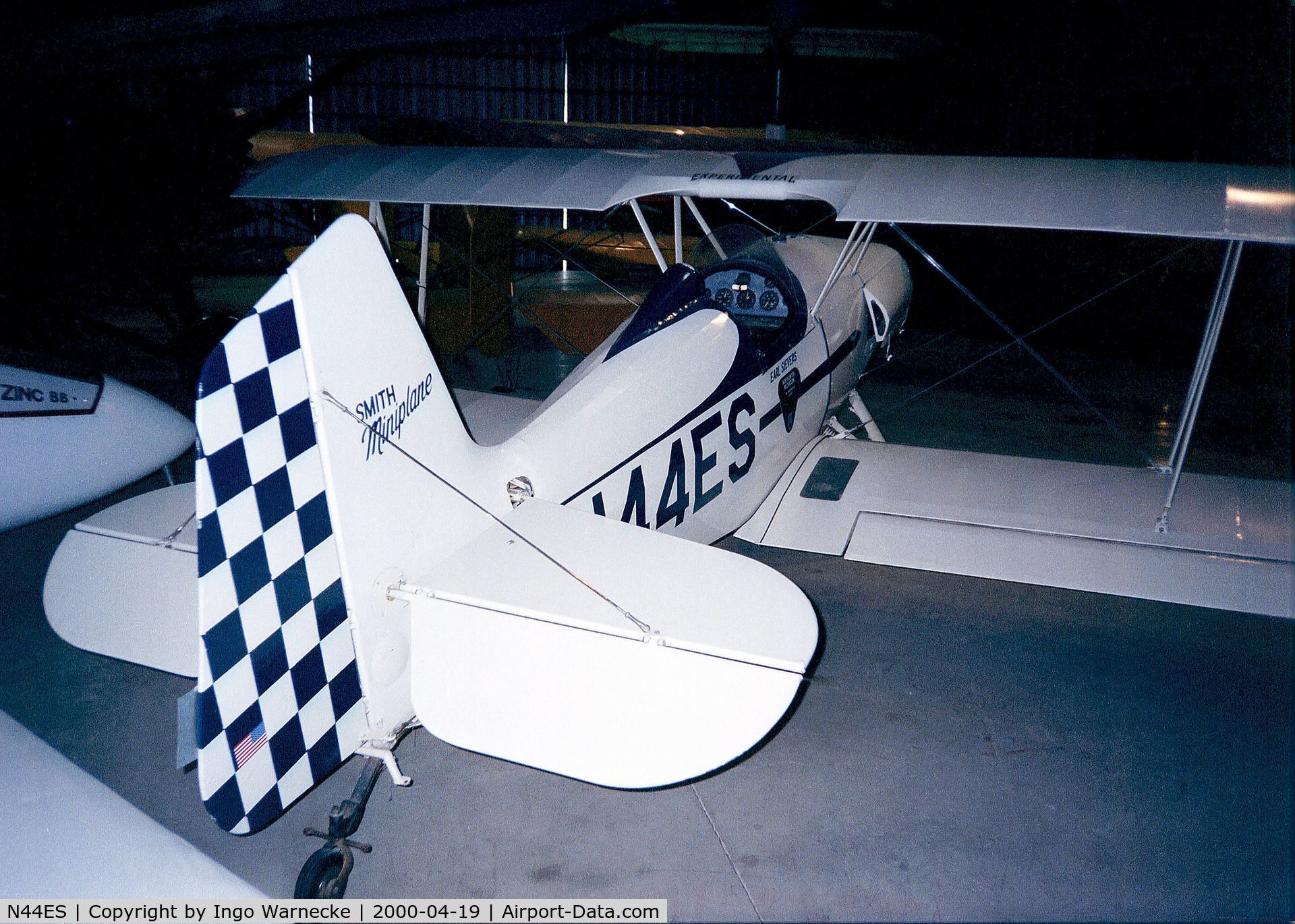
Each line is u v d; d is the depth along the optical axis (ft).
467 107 64.59
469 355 29.27
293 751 7.12
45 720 11.50
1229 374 29.99
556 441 9.61
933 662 13.19
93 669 12.73
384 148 15.72
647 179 12.95
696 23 47.62
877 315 17.01
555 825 9.82
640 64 66.08
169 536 9.80
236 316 22.24
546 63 65.05
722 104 67.05
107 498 18.29
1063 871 9.11
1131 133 48.67
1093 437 23.09
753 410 12.57
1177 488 12.91
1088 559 11.56
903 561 12.17
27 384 14.64
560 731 6.66
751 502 13.07
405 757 11.05
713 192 12.51
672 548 8.32
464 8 15.72
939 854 9.36
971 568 11.84
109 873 6.19
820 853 9.38
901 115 62.54
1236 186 11.08
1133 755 11.03
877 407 25.75
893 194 11.40
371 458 7.37
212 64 17.90
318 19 16.12
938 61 59.06
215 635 6.43
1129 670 13.03
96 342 29.04
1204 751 11.11
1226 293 11.02
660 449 10.89
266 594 6.72
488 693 6.97
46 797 6.85
